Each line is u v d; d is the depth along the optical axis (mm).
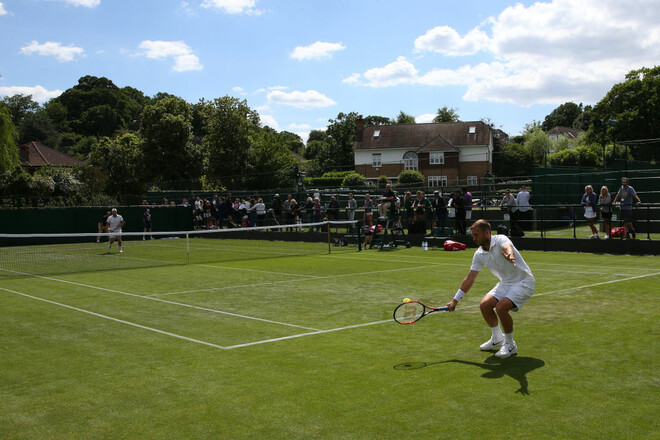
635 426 4434
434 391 5352
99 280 14344
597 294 10312
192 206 34469
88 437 4523
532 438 4254
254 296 11352
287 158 55969
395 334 7754
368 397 5246
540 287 11242
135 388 5715
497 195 28578
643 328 7645
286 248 23516
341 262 17438
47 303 11031
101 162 56844
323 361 6496
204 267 16984
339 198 31594
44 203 37156
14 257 21500
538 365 6098
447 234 21719
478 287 11594
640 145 24219
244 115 54875
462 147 62875
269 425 4652
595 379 5578
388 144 65938
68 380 6059
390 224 22484
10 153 40594
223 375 6070
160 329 8477
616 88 55281
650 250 16828
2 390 5766
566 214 27078
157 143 52094
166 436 4492
